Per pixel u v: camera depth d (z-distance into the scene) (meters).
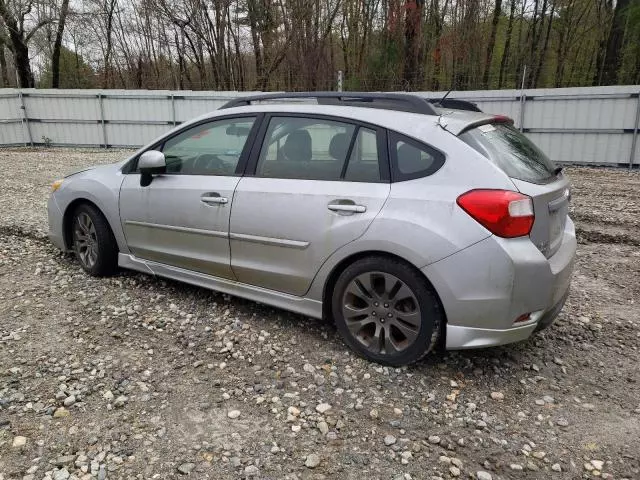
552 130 12.92
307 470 2.49
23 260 5.39
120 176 4.66
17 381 3.17
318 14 21.62
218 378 3.25
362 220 3.26
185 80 27.16
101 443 2.65
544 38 27.19
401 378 3.26
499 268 2.93
